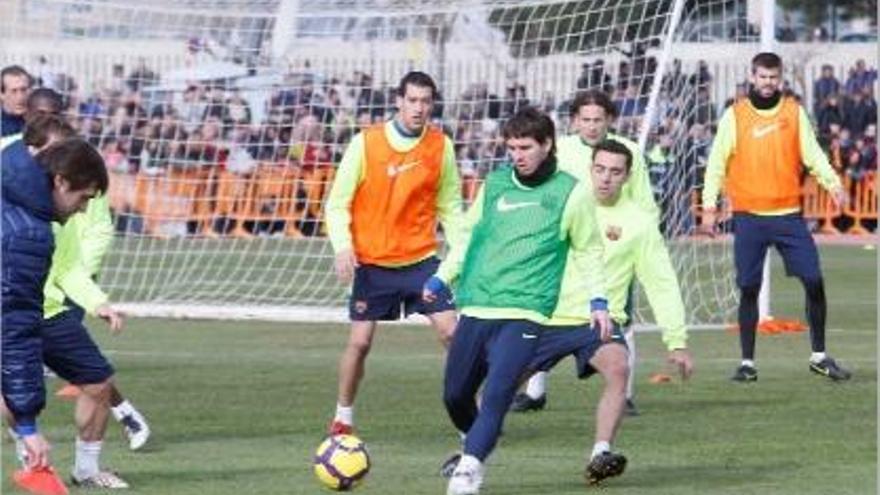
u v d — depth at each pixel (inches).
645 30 1648.6
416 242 967.0
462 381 788.6
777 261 2245.3
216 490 790.5
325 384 1173.7
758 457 887.7
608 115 960.3
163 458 885.2
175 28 1861.5
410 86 959.6
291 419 1023.0
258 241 2204.7
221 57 2139.5
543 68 1838.1
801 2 2795.3
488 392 764.0
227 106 2159.2
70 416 1037.8
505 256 775.1
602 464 799.1
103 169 724.7
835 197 1238.3
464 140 1852.9
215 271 2031.3
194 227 2233.0
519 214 776.9
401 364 1285.7
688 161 1758.1
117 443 937.5
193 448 919.0
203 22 1931.6
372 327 965.2
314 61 2082.9
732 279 1836.9
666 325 887.1
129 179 2219.5
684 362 885.2
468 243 792.9
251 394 1124.5
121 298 1792.6
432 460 880.9
